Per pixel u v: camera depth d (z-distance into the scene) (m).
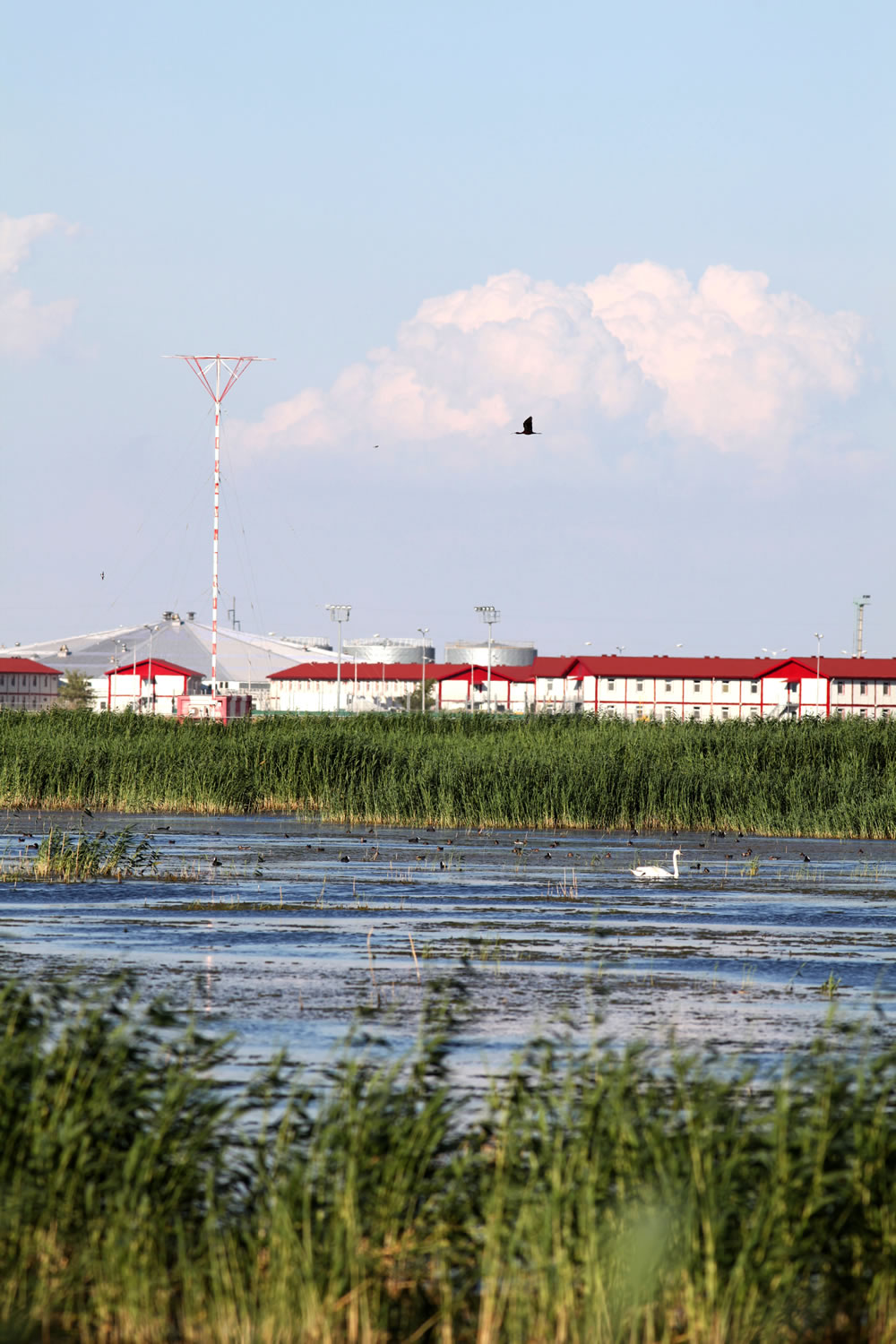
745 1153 33.34
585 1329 30.17
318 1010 62.16
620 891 109.56
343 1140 33.91
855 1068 36.88
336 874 116.75
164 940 81.69
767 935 88.75
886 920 96.06
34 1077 35.09
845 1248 32.31
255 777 181.88
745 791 171.62
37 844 131.50
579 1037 57.62
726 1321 29.92
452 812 167.12
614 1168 33.09
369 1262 30.77
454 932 86.88
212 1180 33.12
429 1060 38.25
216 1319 30.22
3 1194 32.41
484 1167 34.69
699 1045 56.38
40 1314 30.67
